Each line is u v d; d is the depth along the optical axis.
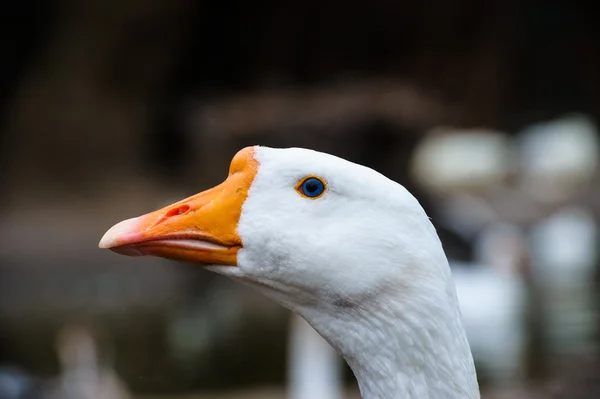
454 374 2.25
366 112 16.20
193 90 21.78
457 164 20.27
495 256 12.21
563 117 24.53
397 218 2.28
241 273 2.41
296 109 16.72
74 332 10.34
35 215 18.06
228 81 22.61
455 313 2.29
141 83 20.77
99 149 20.03
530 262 12.58
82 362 8.40
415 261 2.26
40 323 11.20
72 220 17.83
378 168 16.38
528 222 18.97
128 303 12.45
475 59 22.98
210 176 17.78
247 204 2.41
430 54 23.03
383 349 2.29
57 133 19.81
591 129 23.88
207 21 22.22
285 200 2.37
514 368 8.20
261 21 22.89
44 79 20.05
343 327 2.35
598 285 12.29
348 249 2.29
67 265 14.75
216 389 8.39
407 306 2.26
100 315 11.63
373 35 23.11
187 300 12.67
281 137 16.45
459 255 12.93
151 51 20.80
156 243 2.43
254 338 10.38
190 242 2.43
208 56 22.42
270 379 8.71
